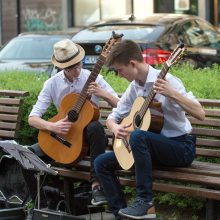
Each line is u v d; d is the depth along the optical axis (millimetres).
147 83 5855
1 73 9500
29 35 13828
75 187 7031
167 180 5910
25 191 6758
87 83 6348
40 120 6500
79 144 6336
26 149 5840
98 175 5973
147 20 11422
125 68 5832
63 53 6465
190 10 18797
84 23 21125
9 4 22500
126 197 6883
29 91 7586
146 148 5641
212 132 6160
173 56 5590
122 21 11523
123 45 5844
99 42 11172
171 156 5762
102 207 6715
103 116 6895
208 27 12188
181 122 5840
